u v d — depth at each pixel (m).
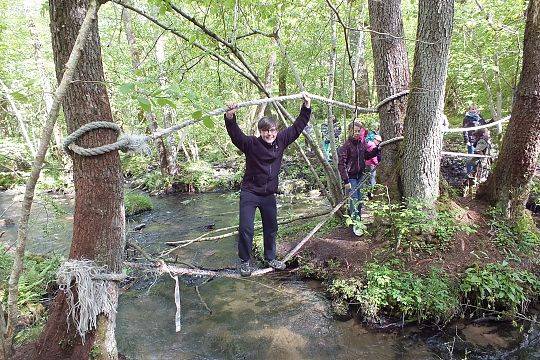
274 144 3.48
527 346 4.26
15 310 2.77
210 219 9.66
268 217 3.70
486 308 4.74
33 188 2.50
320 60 8.55
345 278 5.29
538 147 5.55
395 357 4.13
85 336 2.89
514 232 5.62
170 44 9.85
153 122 12.84
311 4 6.17
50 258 6.51
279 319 4.88
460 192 7.81
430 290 4.75
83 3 2.76
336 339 4.46
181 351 4.33
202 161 15.24
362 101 10.50
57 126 12.70
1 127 13.96
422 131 5.30
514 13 7.63
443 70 5.10
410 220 5.34
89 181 2.89
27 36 12.48
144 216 10.27
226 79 11.49
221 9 4.25
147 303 5.43
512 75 9.16
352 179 6.27
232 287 5.79
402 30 5.80
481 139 8.34
